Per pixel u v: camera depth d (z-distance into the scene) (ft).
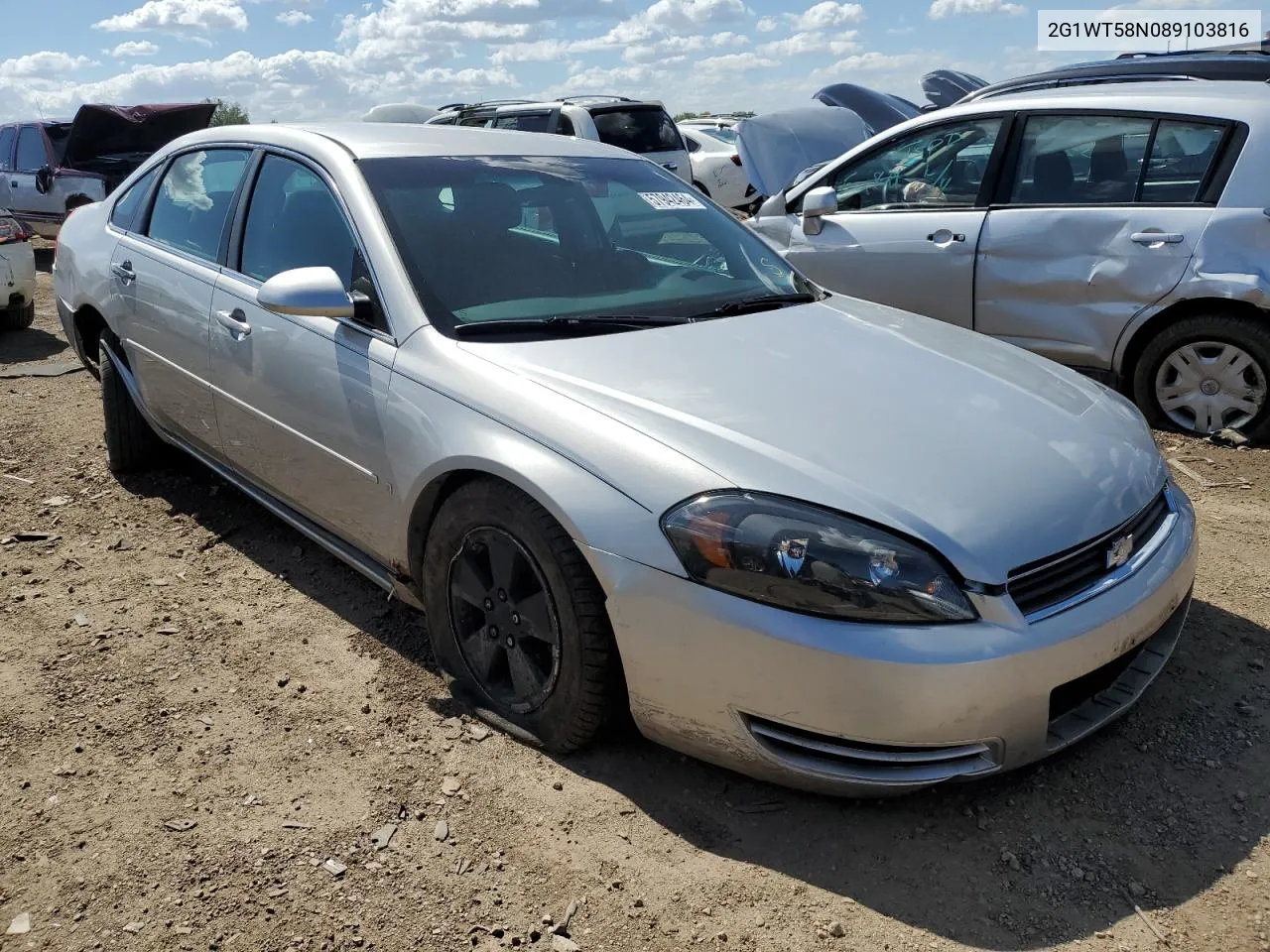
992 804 8.16
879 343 10.19
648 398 8.44
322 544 11.35
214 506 14.44
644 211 12.09
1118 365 17.29
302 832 7.95
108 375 14.76
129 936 6.98
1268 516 13.74
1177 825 7.93
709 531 7.38
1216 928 6.94
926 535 7.22
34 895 7.36
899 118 33.81
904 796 8.24
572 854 7.70
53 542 13.34
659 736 8.09
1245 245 15.74
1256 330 15.88
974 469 7.86
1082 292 17.21
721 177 49.65
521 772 8.61
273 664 10.35
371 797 8.33
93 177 40.40
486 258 10.37
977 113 18.51
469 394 8.86
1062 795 8.26
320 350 10.30
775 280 11.95
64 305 15.66
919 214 18.95
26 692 9.90
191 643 10.79
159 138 43.21
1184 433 17.03
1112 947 6.80
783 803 8.19
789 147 25.09
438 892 7.35
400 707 9.57
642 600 7.61
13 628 11.14
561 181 11.84
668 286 11.05
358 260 10.32
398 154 11.25
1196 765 8.64
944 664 6.97
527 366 8.94
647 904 7.23
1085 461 8.38
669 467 7.72
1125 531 8.21
